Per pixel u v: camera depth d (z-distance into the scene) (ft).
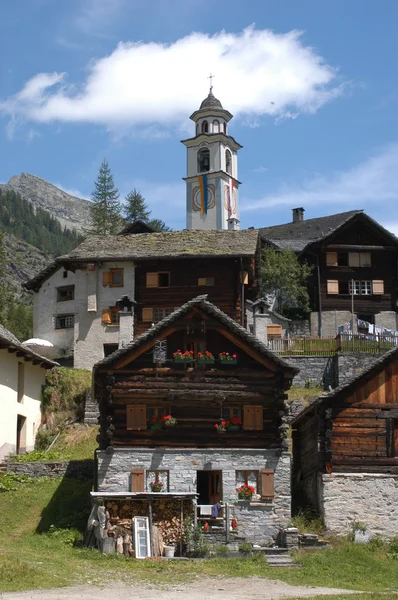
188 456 98.99
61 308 177.88
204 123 277.64
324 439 101.81
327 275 208.64
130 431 99.81
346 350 151.02
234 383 101.19
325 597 68.85
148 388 100.01
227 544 94.84
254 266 168.45
